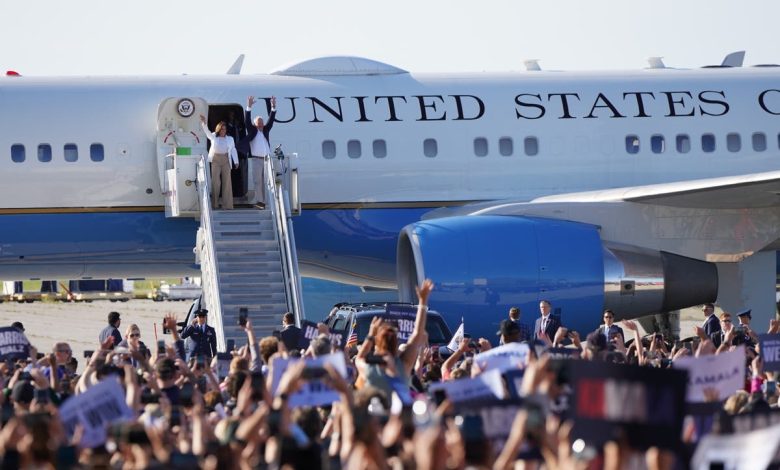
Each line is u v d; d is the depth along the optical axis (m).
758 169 70.12
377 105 66.88
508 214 63.78
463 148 67.19
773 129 70.56
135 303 157.25
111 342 35.41
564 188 68.06
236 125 64.81
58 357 36.56
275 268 59.09
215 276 57.06
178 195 61.50
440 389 22.81
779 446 17.75
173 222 64.50
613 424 16.22
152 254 65.50
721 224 64.88
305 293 75.19
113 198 63.62
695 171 69.50
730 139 70.06
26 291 168.88
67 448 16.62
